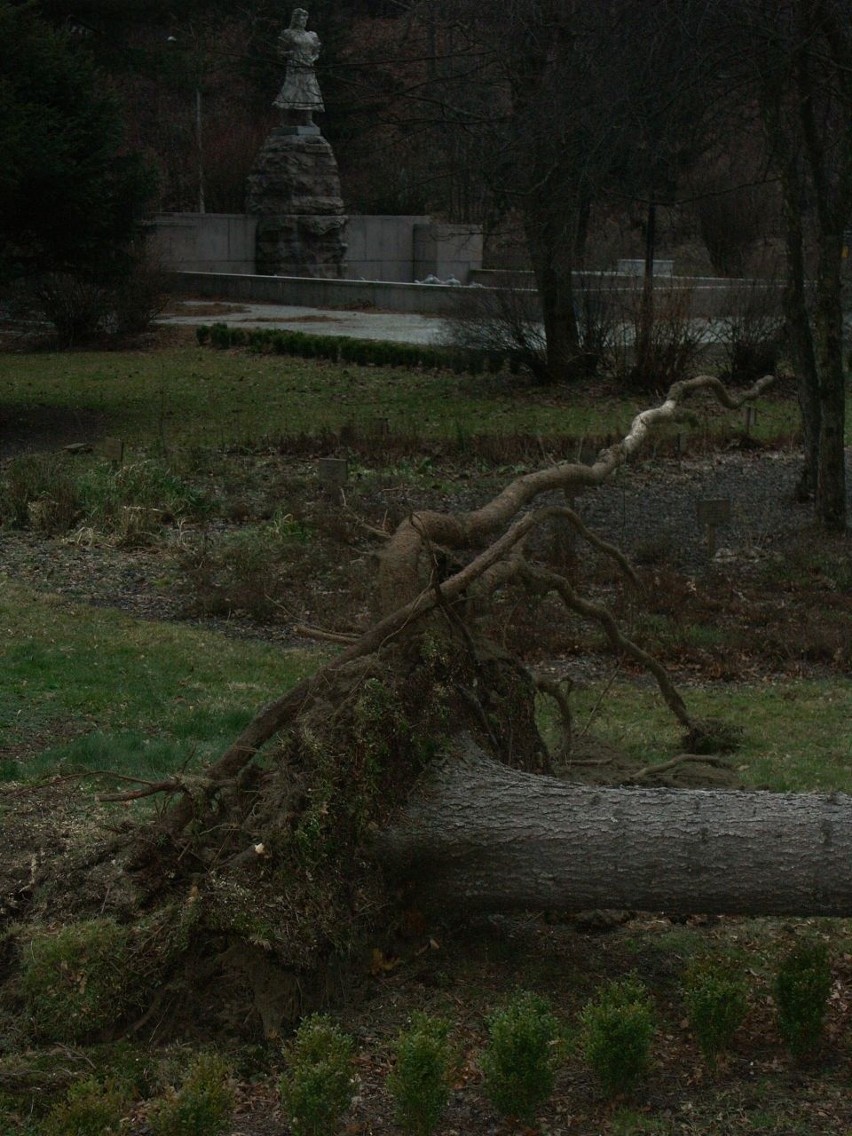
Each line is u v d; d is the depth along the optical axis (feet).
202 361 90.99
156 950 14.26
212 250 141.28
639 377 74.64
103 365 88.89
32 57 63.00
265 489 49.44
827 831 14.25
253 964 14.23
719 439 61.05
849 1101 12.98
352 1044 13.39
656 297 77.00
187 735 24.30
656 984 15.39
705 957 14.87
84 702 26.09
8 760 22.65
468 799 15.15
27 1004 14.17
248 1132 12.43
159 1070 13.24
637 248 136.87
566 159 50.26
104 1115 12.01
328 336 93.71
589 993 15.12
